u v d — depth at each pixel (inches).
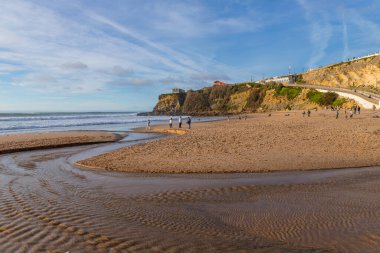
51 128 2176.4
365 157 648.4
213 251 237.1
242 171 554.3
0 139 1240.8
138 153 779.4
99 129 2032.5
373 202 359.3
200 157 693.3
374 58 5629.9
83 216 326.3
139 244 251.4
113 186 467.2
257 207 351.9
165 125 2390.5
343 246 243.4
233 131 1366.9
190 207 357.7
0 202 382.6
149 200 389.1
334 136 992.9
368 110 3368.6
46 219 316.5
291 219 308.5
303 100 5049.2
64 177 542.6
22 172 598.2
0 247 247.0
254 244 250.1
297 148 781.3
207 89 7672.2
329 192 407.5
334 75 5807.1
